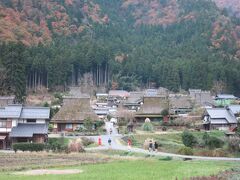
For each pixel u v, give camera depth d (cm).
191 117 13338
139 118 13188
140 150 8019
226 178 4519
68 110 11369
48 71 19850
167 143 9056
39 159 6650
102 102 18662
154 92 18138
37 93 19062
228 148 8256
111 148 8300
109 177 4678
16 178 4706
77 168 5644
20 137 9388
